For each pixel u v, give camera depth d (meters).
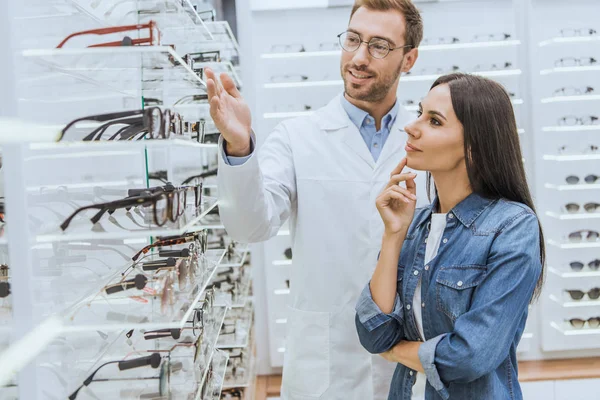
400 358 1.27
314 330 1.84
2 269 0.96
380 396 1.82
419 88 4.20
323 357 1.83
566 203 4.11
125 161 1.59
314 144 1.90
